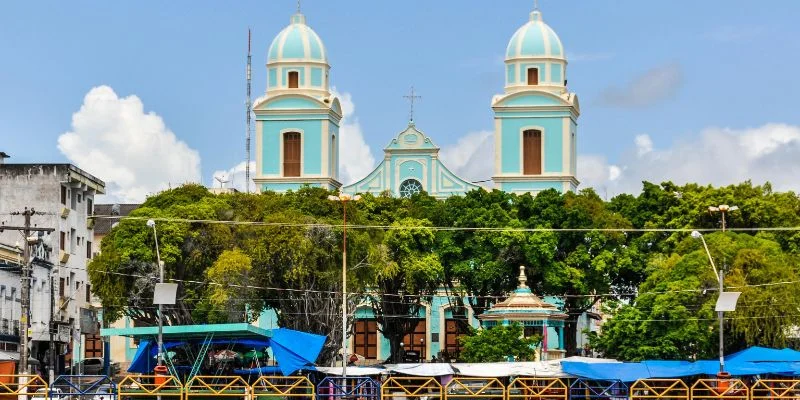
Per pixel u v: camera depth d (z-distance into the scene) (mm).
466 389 101750
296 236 132250
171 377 98188
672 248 151125
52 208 151500
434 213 158375
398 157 192250
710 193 153625
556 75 195125
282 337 108250
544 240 152625
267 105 197250
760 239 133000
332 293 133375
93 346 176875
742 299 122750
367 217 156250
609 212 159500
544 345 129000
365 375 107438
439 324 180125
